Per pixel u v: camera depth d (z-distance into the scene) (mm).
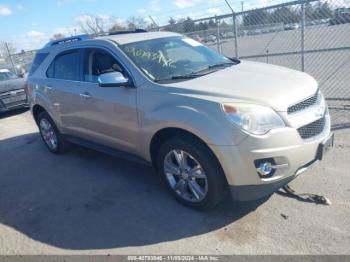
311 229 3203
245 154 3123
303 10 6656
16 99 10336
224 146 3174
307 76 4027
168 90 3668
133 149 4273
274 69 4215
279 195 3809
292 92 3418
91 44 4766
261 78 3756
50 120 5938
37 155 6391
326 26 7574
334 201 3578
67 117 5328
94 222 3818
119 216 3863
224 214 3621
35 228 3877
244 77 3805
